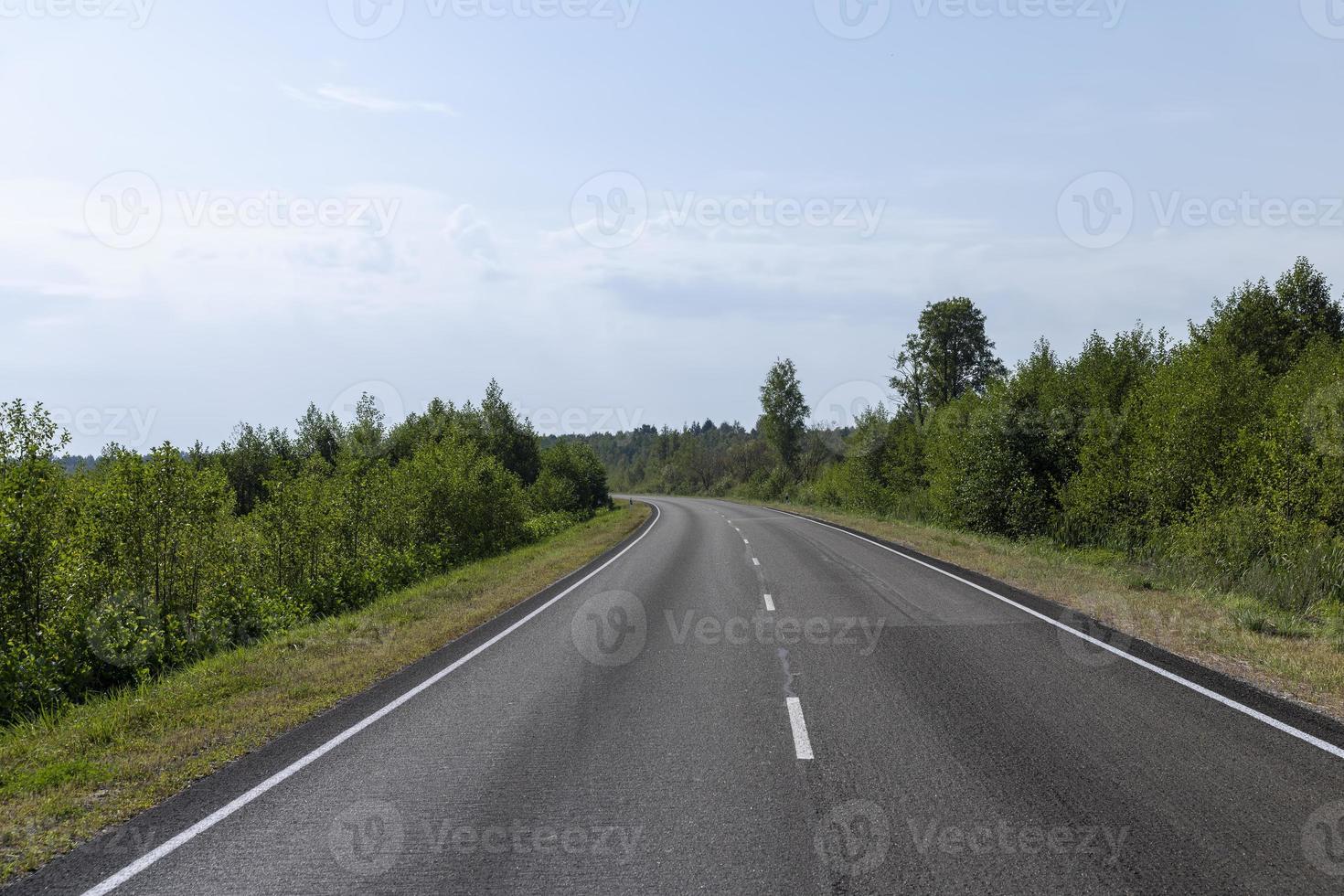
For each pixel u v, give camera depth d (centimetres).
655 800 498
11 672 852
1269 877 387
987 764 546
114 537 1137
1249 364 1842
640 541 2845
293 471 1800
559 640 1043
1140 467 1953
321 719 709
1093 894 374
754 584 1542
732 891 383
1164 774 521
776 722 654
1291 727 618
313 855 434
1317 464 1522
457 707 729
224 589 1302
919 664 846
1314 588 1268
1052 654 886
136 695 850
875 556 2034
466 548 2659
